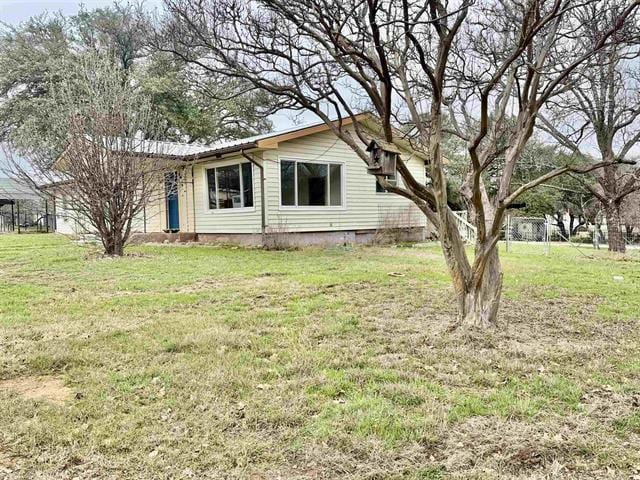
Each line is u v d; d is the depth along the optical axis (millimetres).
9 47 22188
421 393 2846
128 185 10266
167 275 7496
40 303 5434
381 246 13000
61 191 10891
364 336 4078
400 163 4285
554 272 8195
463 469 2094
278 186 11945
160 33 4645
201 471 2086
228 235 13008
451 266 4367
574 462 2156
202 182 13773
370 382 3035
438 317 4770
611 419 2537
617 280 7270
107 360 3443
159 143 13383
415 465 2119
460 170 13406
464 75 5094
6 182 23875
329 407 2668
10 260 9562
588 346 3814
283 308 5184
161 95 20875
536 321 4664
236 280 7051
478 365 3365
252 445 2275
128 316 4785
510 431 2406
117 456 2195
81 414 2582
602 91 10477
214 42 4406
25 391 2930
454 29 3762
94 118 9961
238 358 3484
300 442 2305
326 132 12859
